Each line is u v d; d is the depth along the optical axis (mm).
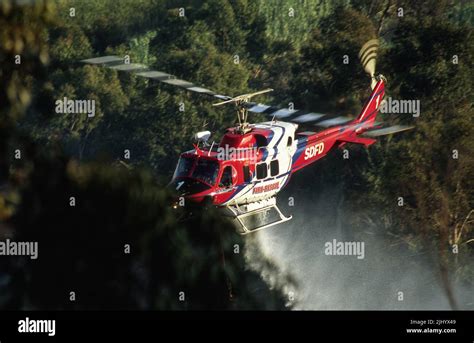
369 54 56156
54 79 123750
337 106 98062
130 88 129500
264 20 157875
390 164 85562
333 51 99125
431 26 95062
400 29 97000
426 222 83125
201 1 160250
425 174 83938
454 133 84688
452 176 83438
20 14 18938
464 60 93625
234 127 42781
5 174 19391
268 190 43656
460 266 82250
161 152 121250
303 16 159250
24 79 19328
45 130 112688
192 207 33594
